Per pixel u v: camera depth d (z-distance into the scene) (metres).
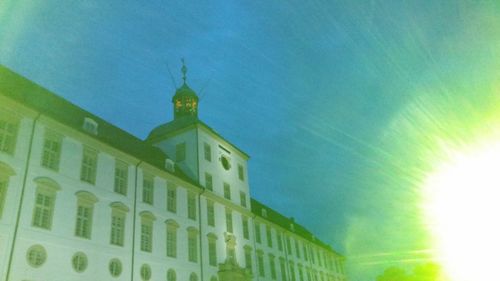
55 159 23.30
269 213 56.62
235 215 41.31
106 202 25.64
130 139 35.50
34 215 20.77
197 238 33.50
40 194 21.58
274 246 48.22
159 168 31.39
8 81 25.56
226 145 45.03
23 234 19.73
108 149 27.27
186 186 34.72
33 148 21.86
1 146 20.44
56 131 23.78
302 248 56.88
